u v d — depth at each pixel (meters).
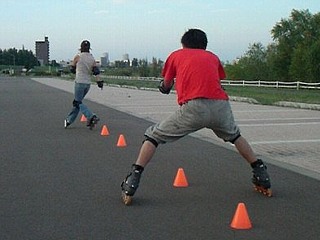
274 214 5.38
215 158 8.84
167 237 4.64
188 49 6.06
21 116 17.00
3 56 162.38
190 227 4.93
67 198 6.03
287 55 72.50
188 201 5.91
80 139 11.22
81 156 9.00
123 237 4.64
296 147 10.21
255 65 76.88
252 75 76.62
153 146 5.86
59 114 17.80
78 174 7.42
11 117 16.62
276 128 13.68
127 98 29.17
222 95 5.90
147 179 7.08
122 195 5.95
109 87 49.31
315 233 4.76
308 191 6.41
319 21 71.38
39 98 28.56
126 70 109.62
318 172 7.63
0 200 5.93
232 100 27.31
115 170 7.75
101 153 9.34
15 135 11.86
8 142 10.70
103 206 5.68
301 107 21.77
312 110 20.30
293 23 72.69
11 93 34.97
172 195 6.19
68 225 4.99
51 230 4.84
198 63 5.83
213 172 7.60
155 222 5.09
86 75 12.77
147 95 33.00
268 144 10.64
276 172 7.62
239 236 4.67
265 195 6.18
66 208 5.59
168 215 5.34
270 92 37.22
